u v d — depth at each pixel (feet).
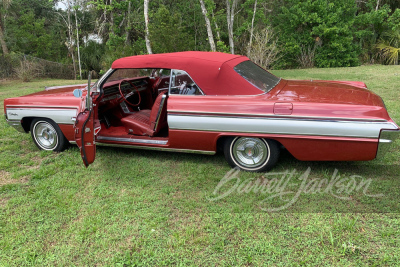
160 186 12.47
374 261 8.09
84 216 10.68
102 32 79.61
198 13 72.95
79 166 14.61
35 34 84.53
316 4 63.93
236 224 9.85
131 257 8.71
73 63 71.67
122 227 9.99
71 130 15.37
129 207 11.05
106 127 16.71
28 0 99.81
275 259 8.36
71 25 75.20
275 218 10.05
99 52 76.54
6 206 11.43
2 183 13.38
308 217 10.06
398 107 22.07
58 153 16.24
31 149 17.15
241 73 13.03
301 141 11.80
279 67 67.67
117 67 14.33
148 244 9.20
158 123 14.25
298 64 68.28
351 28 67.21
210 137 12.99
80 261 8.66
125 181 12.98
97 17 80.84
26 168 14.74
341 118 11.16
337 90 12.95
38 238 9.66
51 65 72.49
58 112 15.25
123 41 64.13
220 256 8.59
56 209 11.11
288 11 67.00
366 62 66.18
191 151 13.74
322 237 9.05
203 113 12.73
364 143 11.10
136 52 61.36
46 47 80.94
